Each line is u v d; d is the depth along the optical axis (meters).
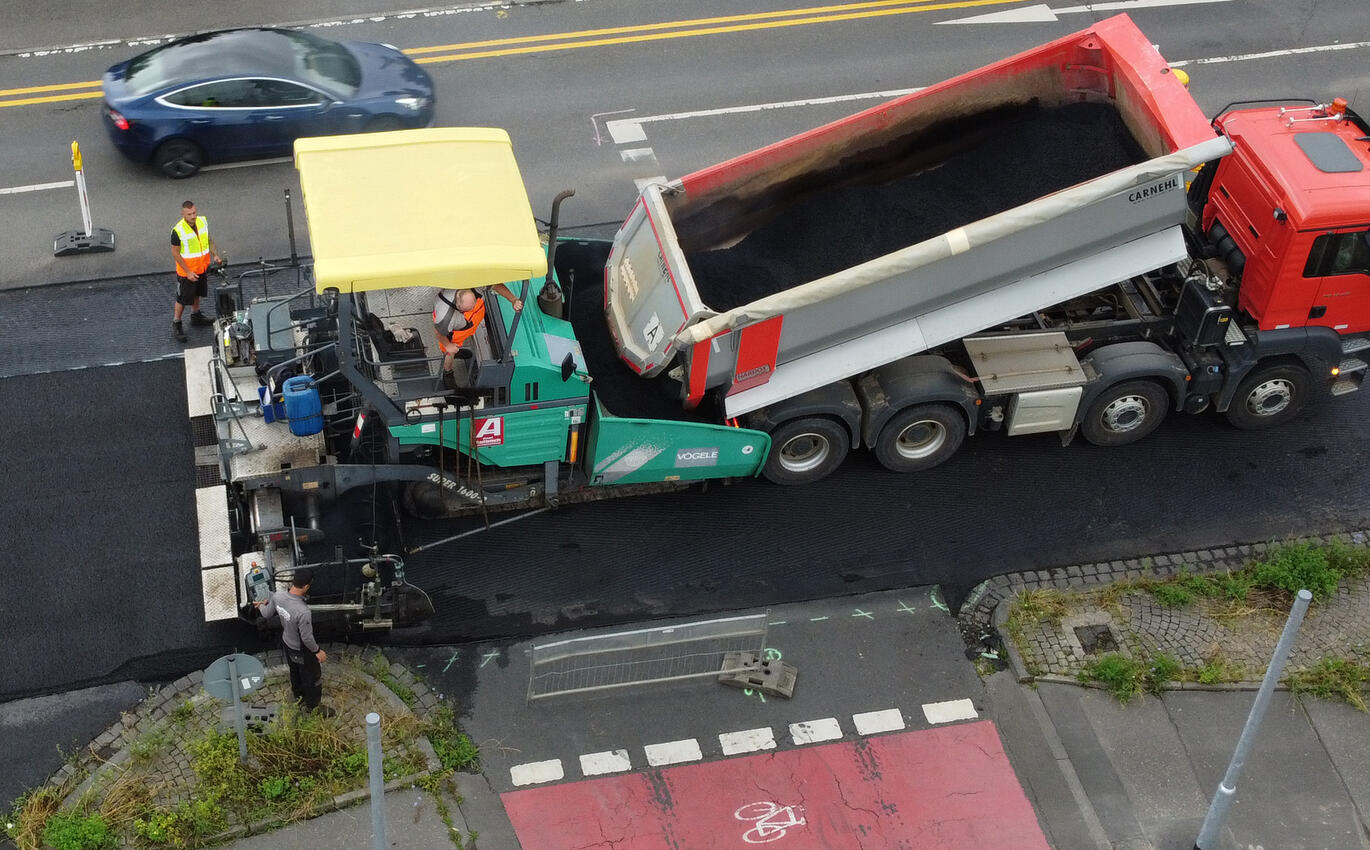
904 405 13.16
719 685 12.16
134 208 16.80
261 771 11.00
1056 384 13.41
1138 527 13.70
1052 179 13.88
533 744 11.58
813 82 19.42
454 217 11.23
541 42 20.05
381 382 11.82
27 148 17.55
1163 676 12.27
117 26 19.83
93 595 12.44
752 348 12.16
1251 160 13.23
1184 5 21.30
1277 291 13.14
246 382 12.56
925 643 12.59
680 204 13.39
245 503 12.34
